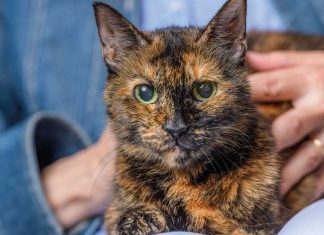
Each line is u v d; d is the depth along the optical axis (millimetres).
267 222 422
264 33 607
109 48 460
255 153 436
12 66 613
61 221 543
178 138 418
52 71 605
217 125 430
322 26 635
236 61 452
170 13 622
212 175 428
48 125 561
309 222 380
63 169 555
